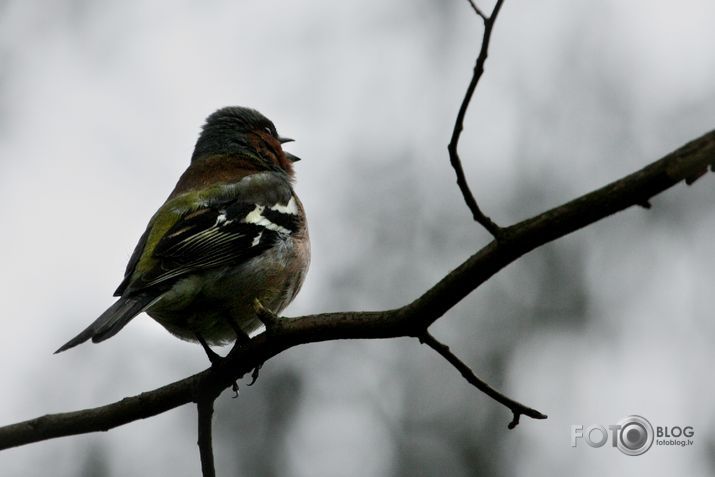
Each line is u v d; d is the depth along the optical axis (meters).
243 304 9.44
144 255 9.08
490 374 13.97
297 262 10.02
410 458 13.26
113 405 7.87
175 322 9.28
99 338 7.71
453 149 6.38
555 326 14.24
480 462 13.28
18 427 7.75
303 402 13.34
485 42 6.25
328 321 7.36
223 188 10.13
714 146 5.91
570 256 14.58
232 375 7.89
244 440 12.85
